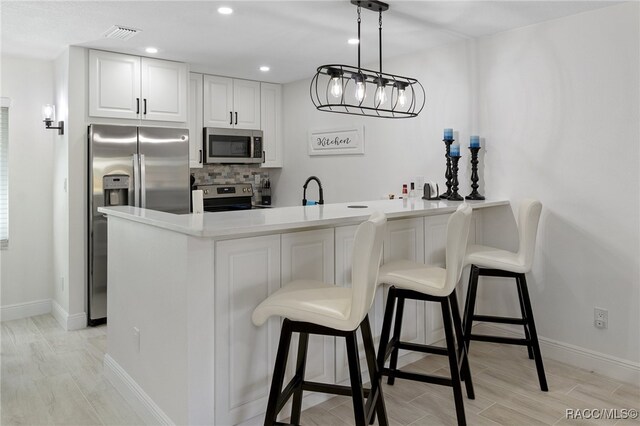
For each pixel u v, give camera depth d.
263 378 2.18
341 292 2.01
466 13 2.94
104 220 3.84
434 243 3.08
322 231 2.41
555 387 2.71
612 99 2.79
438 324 3.13
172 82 4.19
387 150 4.13
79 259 3.83
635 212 2.73
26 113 4.09
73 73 3.71
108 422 2.34
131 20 3.06
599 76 2.84
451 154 3.45
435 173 3.77
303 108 5.01
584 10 2.87
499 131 3.36
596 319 2.92
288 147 5.25
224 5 2.80
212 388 2.02
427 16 2.98
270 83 5.17
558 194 3.07
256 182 5.46
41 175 4.20
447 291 2.18
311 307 1.82
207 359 2.00
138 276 2.42
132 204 3.94
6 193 4.07
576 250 3.00
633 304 2.76
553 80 3.05
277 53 3.89
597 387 2.71
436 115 3.74
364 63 4.21
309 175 4.97
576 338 3.02
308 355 2.37
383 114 4.14
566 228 3.04
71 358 3.18
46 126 3.78
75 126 3.74
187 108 4.31
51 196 4.26
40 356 3.21
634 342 2.77
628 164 2.75
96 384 2.77
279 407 1.90
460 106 3.58
